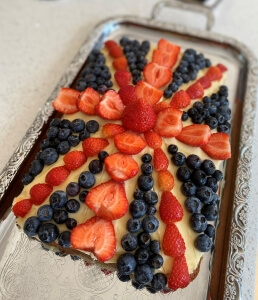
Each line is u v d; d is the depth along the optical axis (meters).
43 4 0.45
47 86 0.36
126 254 0.23
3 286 0.24
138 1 0.46
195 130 0.27
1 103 0.34
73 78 0.34
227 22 0.44
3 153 0.31
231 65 0.38
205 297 0.24
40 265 0.24
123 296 0.23
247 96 0.34
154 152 0.26
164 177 0.25
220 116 0.30
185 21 0.44
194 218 0.24
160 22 0.41
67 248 0.25
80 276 0.24
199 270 0.25
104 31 0.40
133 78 0.32
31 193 0.25
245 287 0.25
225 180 0.29
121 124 0.27
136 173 0.24
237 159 0.30
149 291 0.24
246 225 0.26
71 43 0.40
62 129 0.27
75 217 0.24
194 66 0.33
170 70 0.32
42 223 0.24
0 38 0.40
